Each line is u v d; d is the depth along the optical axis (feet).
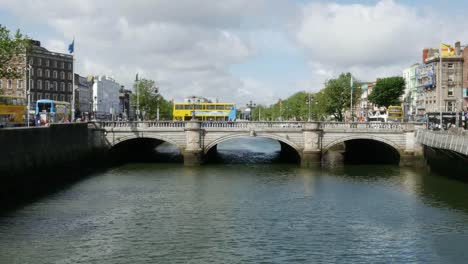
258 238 90.02
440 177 165.07
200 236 91.04
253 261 77.51
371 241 88.53
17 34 158.30
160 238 89.56
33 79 371.56
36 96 374.22
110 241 87.30
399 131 196.75
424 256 80.48
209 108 281.95
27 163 134.82
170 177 162.71
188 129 193.67
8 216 103.35
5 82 357.00
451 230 95.76
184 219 103.60
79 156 180.45
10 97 193.06
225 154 261.24
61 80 396.78
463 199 125.29
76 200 121.49
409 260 78.59
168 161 215.31
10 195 123.24
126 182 150.92
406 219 104.47
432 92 349.82
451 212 110.63
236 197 127.85
